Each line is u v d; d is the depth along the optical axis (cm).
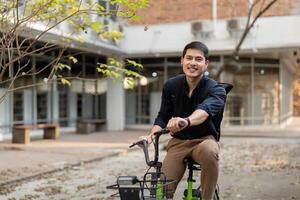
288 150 1686
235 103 2722
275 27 2350
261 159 1434
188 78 397
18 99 2161
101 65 786
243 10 2370
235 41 2386
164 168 399
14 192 963
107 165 1352
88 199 886
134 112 2809
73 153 1570
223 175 1134
